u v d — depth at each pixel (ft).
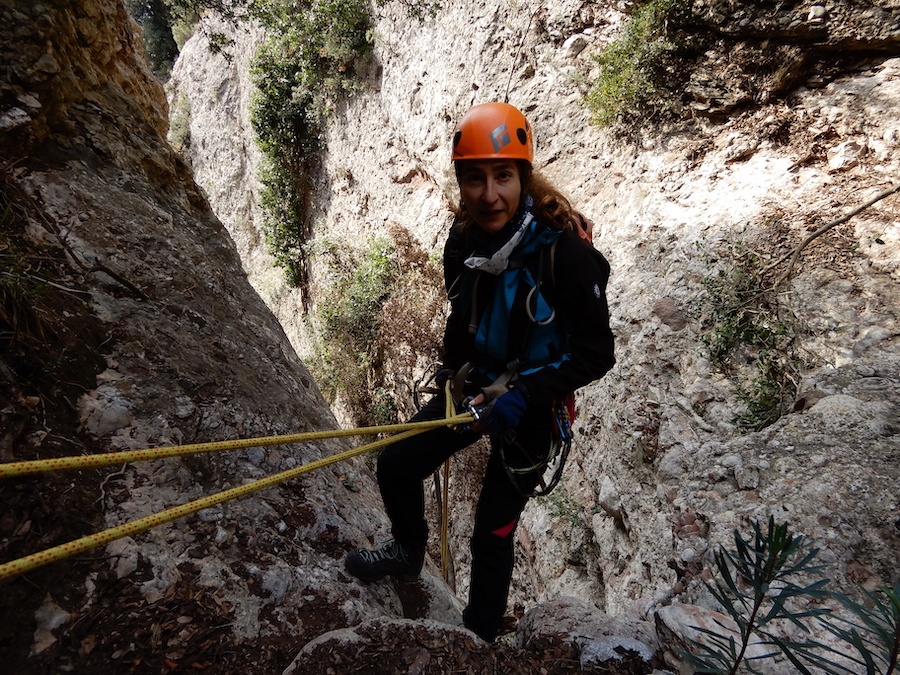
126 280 8.54
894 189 13.30
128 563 5.52
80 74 10.46
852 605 3.95
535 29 26.50
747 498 8.82
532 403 5.41
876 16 15.53
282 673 5.41
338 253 45.55
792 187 16.30
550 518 20.98
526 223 5.18
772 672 5.18
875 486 8.07
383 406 36.52
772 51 17.35
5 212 7.18
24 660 4.50
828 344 13.07
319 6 40.91
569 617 6.63
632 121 21.62
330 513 7.88
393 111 38.91
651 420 16.05
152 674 4.94
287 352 11.95
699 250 17.04
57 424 6.12
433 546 27.68
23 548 5.04
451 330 6.38
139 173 10.85
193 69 67.26
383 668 5.36
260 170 53.83
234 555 6.36
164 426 7.12
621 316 18.71
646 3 21.63
